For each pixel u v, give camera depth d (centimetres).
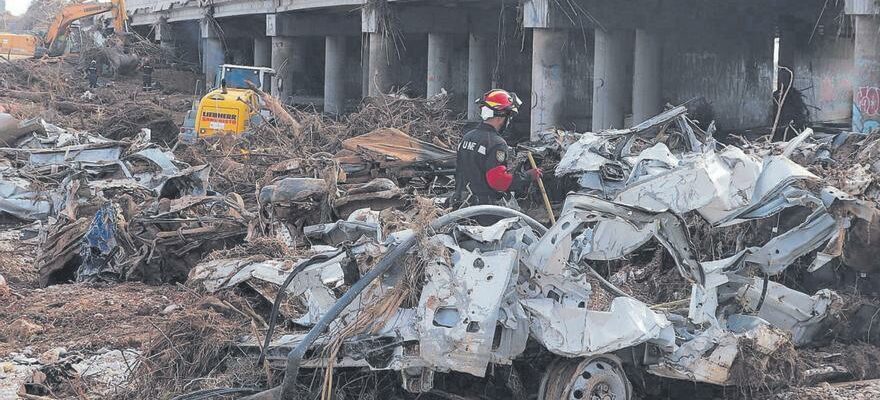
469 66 4319
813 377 763
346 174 1394
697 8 3406
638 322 642
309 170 1445
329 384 627
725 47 3900
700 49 3966
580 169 1153
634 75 3488
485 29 4234
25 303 1046
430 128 1966
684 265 673
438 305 618
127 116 2775
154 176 1603
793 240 768
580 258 702
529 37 4300
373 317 634
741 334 695
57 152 1817
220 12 5494
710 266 741
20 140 2128
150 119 2761
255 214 1171
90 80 4766
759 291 796
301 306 823
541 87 3075
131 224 1190
